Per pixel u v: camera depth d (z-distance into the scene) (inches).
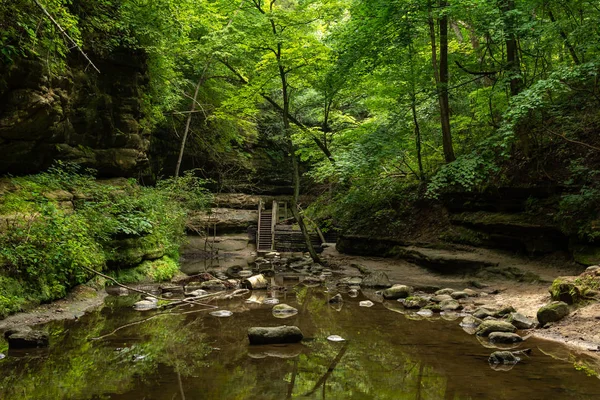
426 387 184.4
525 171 502.6
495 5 519.8
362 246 734.5
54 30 349.1
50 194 396.8
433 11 550.0
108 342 257.1
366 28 600.7
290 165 1315.2
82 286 378.3
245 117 1058.7
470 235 562.6
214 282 488.1
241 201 1146.7
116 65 519.5
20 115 361.7
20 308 295.6
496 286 437.1
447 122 614.2
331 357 230.2
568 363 216.5
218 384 188.9
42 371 203.6
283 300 414.3
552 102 518.9
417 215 670.5
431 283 491.8
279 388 184.5
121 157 540.1
